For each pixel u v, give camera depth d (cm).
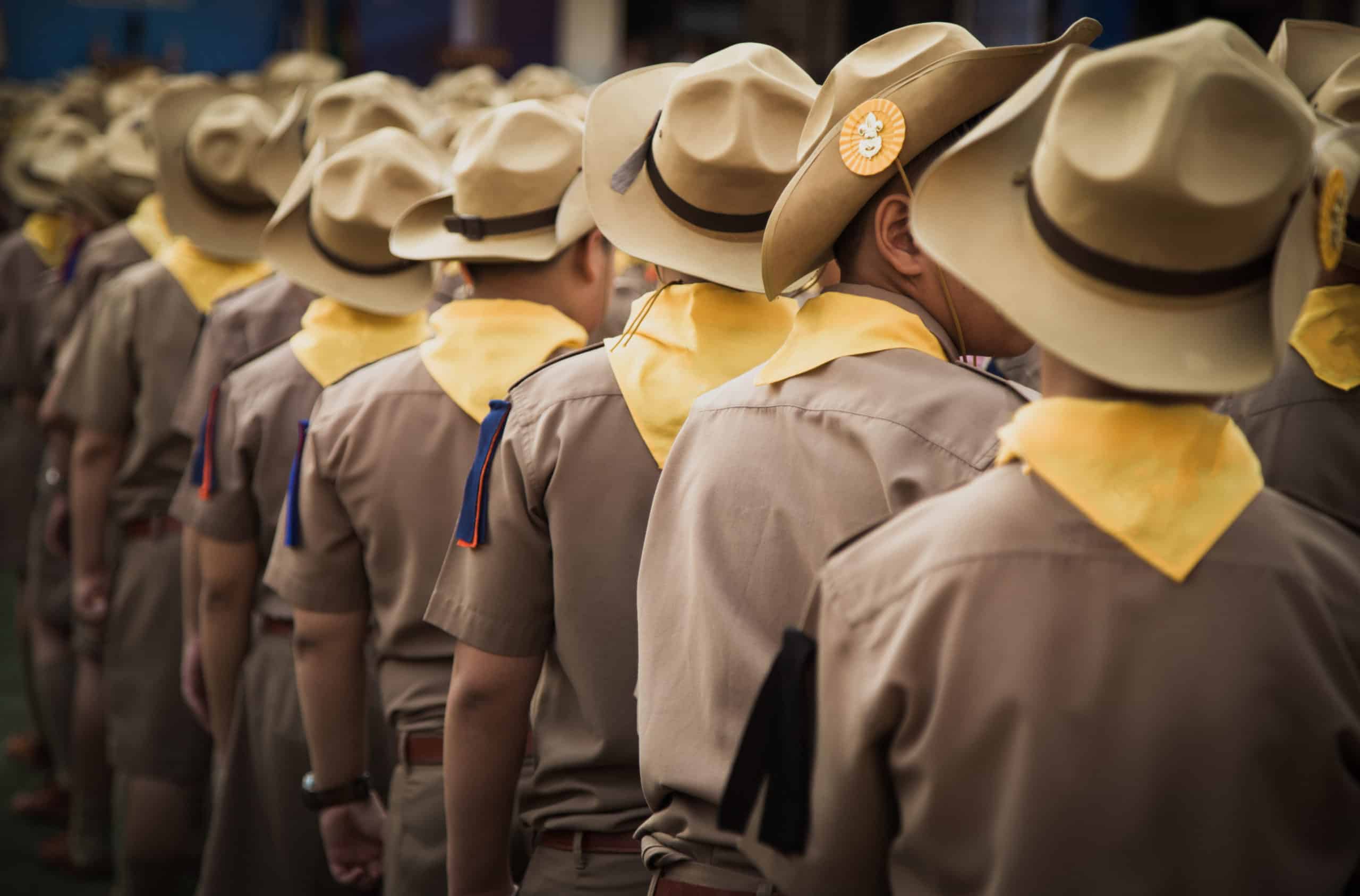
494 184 525
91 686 1030
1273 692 253
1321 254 254
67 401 1002
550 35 3347
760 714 296
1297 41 548
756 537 356
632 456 440
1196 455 264
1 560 1323
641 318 456
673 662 369
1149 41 247
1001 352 368
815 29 3097
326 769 586
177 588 891
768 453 360
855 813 283
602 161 466
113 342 909
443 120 937
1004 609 263
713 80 429
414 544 540
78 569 960
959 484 308
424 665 551
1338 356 469
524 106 538
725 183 427
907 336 357
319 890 677
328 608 567
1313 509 279
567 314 553
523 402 458
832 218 354
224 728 716
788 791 291
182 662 888
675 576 375
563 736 459
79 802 1056
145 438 891
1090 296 257
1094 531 263
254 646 697
